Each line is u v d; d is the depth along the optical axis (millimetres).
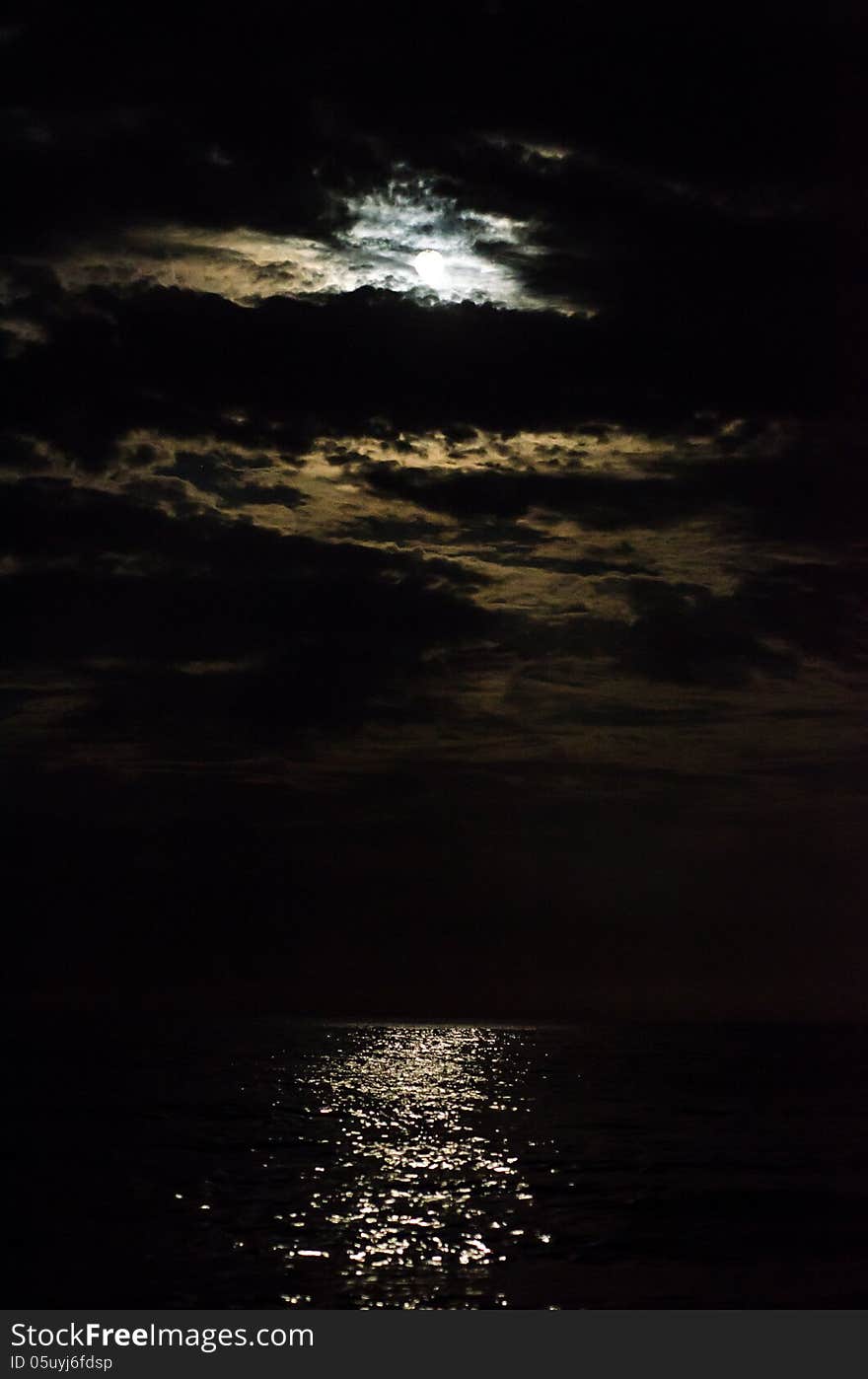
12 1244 25984
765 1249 26203
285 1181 34938
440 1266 24469
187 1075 75312
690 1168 37906
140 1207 30344
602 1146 43219
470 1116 53312
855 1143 44062
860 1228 28422
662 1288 22938
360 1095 63625
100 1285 22797
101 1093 61281
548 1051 110125
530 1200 31969
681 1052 105375
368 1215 29672
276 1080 73312
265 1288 22688
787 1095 63312
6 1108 53656
